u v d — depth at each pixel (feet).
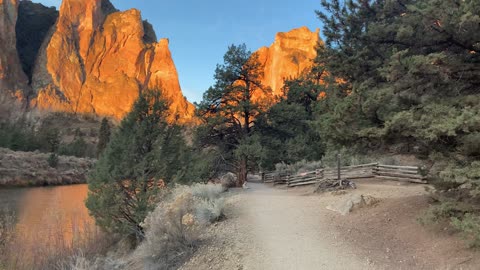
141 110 48.29
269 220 32.91
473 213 18.69
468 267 17.19
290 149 84.53
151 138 47.11
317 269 19.97
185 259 26.03
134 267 29.09
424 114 20.99
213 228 31.65
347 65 35.14
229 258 23.68
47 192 129.08
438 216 20.81
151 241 29.01
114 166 43.60
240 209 39.32
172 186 43.37
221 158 86.22
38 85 618.03
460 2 21.43
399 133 22.39
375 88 26.08
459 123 17.72
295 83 107.14
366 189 45.55
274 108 88.48
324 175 63.00
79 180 200.64
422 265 18.70
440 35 23.54
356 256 21.40
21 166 181.47
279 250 23.82
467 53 24.49
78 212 72.38
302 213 35.19
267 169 93.09
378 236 24.53
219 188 56.44
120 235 44.70
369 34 30.63
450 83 23.20
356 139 25.17
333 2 39.78
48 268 33.50
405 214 27.68
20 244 38.24
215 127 87.76
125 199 43.06
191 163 50.34
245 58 88.53
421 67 21.61
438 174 21.38
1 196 110.01
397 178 54.13
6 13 605.31
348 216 31.65
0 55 570.46
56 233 46.24
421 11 22.20
